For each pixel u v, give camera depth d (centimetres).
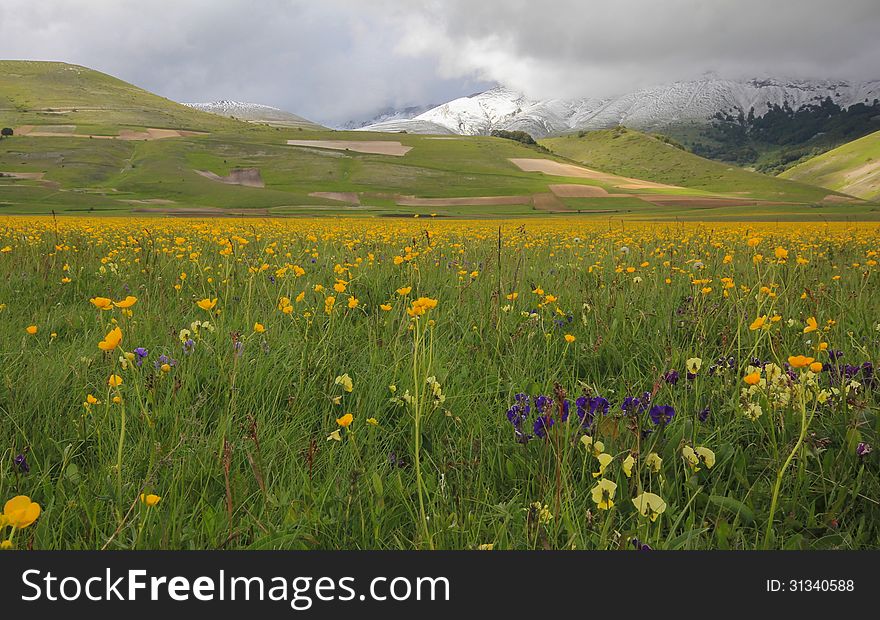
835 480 244
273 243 866
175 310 491
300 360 366
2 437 267
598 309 475
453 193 10831
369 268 695
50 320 476
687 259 819
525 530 209
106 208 7475
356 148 15412
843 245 1236
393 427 302
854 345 378
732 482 255
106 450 262
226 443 201
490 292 539
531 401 303
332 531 214
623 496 235
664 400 312
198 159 12769
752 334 405
